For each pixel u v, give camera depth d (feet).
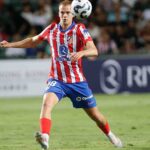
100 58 177.17
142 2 215.72
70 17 74.02
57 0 212.84
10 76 174.40
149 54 180.75
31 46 76.79
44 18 203.92
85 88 74.33
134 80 177.58
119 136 90.33
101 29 196.44
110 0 210.79
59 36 74.08
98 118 75.51
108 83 177.58
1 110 137.08
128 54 181.37
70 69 73.97
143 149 76.84
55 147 79.77
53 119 117.19
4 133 95.71
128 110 133.28
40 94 176.04
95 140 86.74
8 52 188.03
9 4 211.82
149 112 128.36
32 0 212.64
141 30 200.23
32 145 82.02
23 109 138.92
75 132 96.48
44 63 175.63
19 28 201.87
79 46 73.92
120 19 205.36
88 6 75.97
